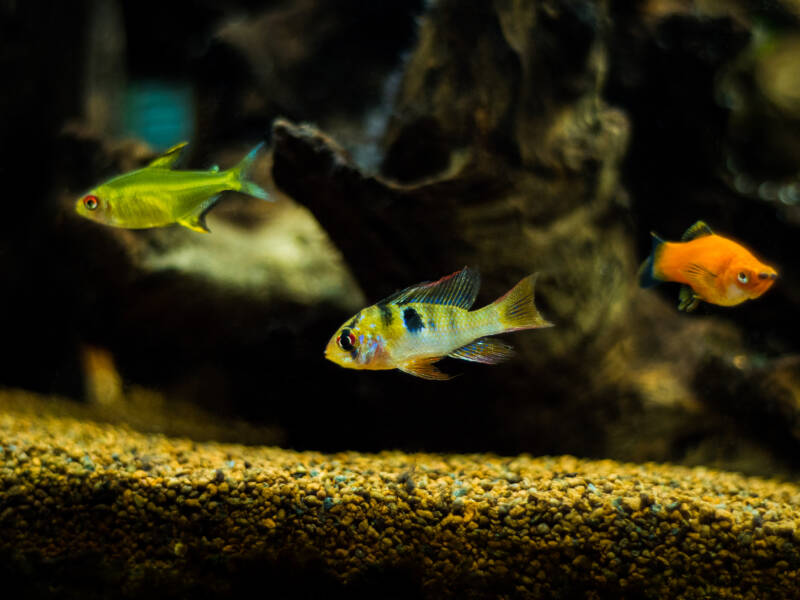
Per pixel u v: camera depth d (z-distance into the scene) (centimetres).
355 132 49
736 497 26
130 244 35
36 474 24
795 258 42
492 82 30
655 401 34
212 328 37
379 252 30
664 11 41
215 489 24
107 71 55
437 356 19
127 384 39
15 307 45
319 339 37
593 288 33
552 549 23
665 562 23
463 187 29
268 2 64
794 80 48
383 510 23
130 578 24
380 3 52
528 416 33
